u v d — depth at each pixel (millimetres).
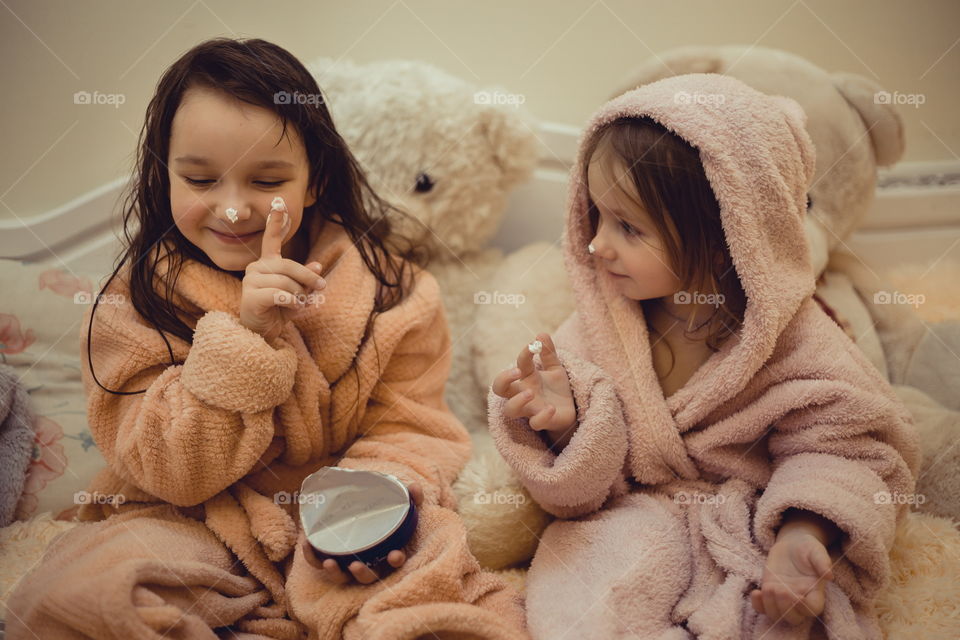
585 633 785
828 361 911
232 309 965
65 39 1290
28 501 1138
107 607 731
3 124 1307
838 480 834
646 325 1014
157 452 884
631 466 970
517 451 926
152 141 972
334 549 818
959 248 1539
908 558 934
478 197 1337
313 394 987
